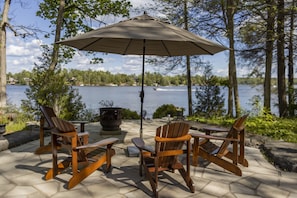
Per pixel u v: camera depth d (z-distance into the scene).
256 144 5.36
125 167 3.91
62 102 8.02
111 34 3.17
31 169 3.75
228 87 10.16
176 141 3.02
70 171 3.67
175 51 5.11
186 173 3.16
